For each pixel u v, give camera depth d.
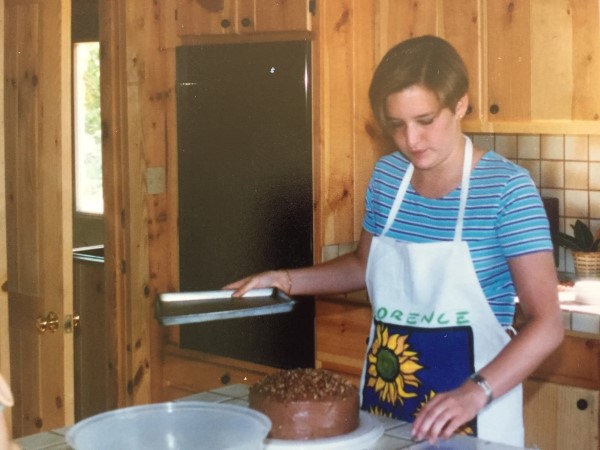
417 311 1.94
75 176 5.70
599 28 3.11
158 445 1.50
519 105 3.30
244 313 1.92
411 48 1.88
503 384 1.72
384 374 1.98
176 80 3.60
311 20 3.28
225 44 3.46
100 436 1.52
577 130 3.19
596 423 2.75
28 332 3.05
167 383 3.72
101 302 3.85
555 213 3.56
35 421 3.06
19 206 3.05
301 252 3.37
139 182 3.59
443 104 1.87
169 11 3.59
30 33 2.95
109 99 3.58
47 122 2.90
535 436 2.88
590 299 3.06
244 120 3.44
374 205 2.12
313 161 3.32
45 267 2.95
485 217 1.91
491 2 3.31
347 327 3.20
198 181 3.58
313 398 1.62
